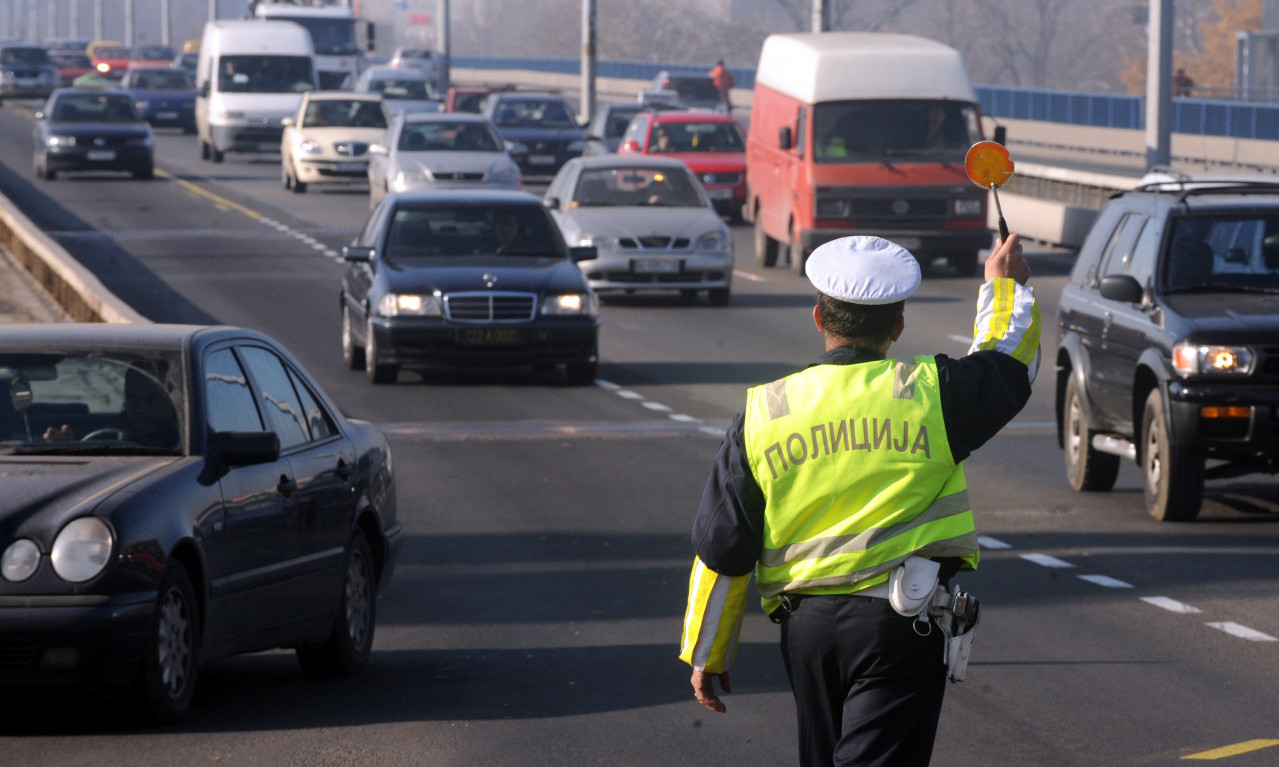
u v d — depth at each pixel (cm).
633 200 6284
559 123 11619
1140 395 3017
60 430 1800
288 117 12031
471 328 4406
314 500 1927
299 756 1634
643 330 5541
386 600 2372
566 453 3566
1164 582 2462
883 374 1076
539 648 2098
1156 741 1694
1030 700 1847
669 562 2595
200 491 1734
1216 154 12738
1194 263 3025
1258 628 2188
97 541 1622
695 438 3756
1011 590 2411
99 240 7781
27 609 1606
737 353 5056
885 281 1077
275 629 1858
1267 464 2927
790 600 1085
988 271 1120
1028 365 1088
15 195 9806
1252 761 1625
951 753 1650
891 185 6744
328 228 8469
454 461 3469
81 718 1750
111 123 10838
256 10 15925
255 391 1920
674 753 1648
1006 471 3469
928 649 1068
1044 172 8250
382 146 8706
